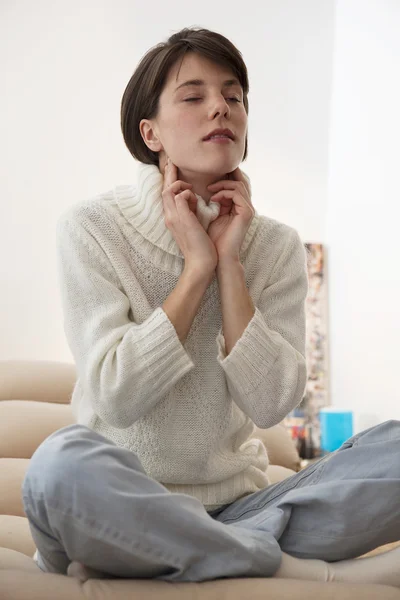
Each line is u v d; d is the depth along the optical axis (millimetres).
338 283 3537
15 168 3146
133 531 1059
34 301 3148
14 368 2471
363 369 3355
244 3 3361
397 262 3131
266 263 1551
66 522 1058
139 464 1139
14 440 2174
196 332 1454
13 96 3143
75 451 1079
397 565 1218
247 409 1407
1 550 1287
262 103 3496
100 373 1350
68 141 3211
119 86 3262
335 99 3564
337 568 1227
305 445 3467
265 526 1241
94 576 1100
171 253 1454
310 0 3426
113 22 3230
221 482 1456
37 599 1002
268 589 1072
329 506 1231
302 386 1434
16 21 3127
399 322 3115
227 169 1451
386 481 1229
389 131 3195
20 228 3145
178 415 1414
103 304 1411
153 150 1540
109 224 1477
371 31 3299
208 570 1093
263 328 1399
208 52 1449
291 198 3605
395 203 3146
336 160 3580
